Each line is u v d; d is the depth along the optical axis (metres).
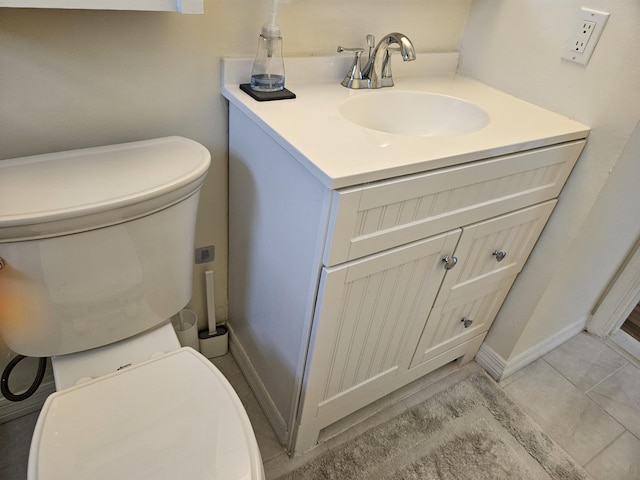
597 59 1.02
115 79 0.89
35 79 0.82
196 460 0.72
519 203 1.08
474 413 1.38
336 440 1.24
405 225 0.87
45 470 0.68
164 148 0.94
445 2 1.23
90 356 0.94
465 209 0.96
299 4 1.02
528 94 1.19
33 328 0.83
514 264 1.27
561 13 1.06
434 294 1.11
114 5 0.69
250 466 0.72
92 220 0.74
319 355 0.97
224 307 1.45
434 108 1.19
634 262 1.58
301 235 0.87
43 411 0.77
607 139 1.04
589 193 1.11
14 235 0.69
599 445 1.35
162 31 0.89
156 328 1.02
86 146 0.93
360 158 0.78
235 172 1.11
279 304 1.05
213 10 0.93
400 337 1.15
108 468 0.70
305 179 0.80
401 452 1.24
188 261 0.99
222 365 1.44
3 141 0.84
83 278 0.81
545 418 1.41
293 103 0.99
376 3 1.13
